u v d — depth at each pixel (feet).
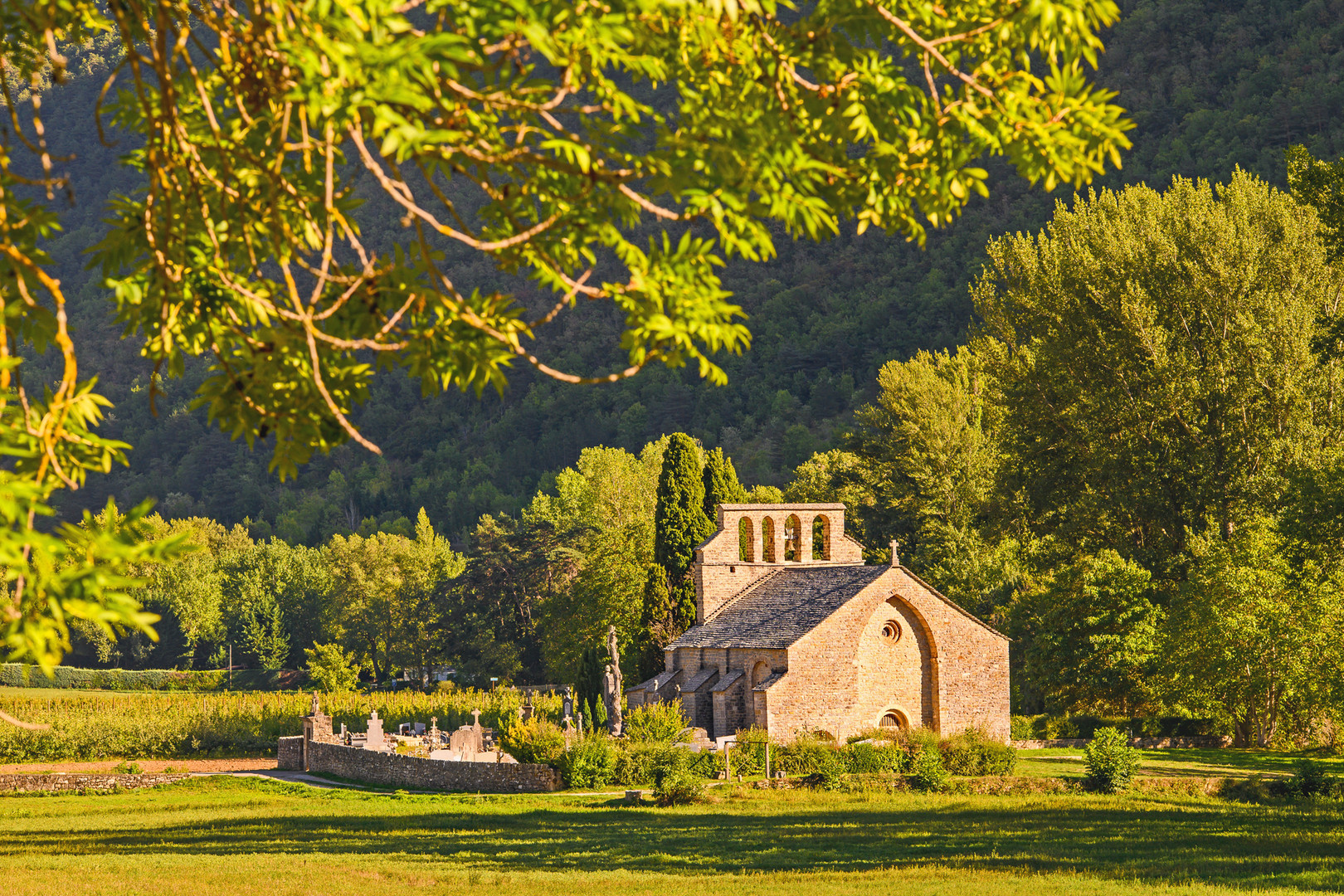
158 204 36.24
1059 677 277.85
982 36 38.81
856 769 206.18
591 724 239.50
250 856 142.72
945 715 251.39
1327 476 212.64
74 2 35.76
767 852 135.33
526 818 178.40
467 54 28.96
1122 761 185.88
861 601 247.91
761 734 220.23
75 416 34.01
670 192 35.99
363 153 29.35
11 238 36.52
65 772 282.36
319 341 40.01
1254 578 250.57
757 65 37.76
